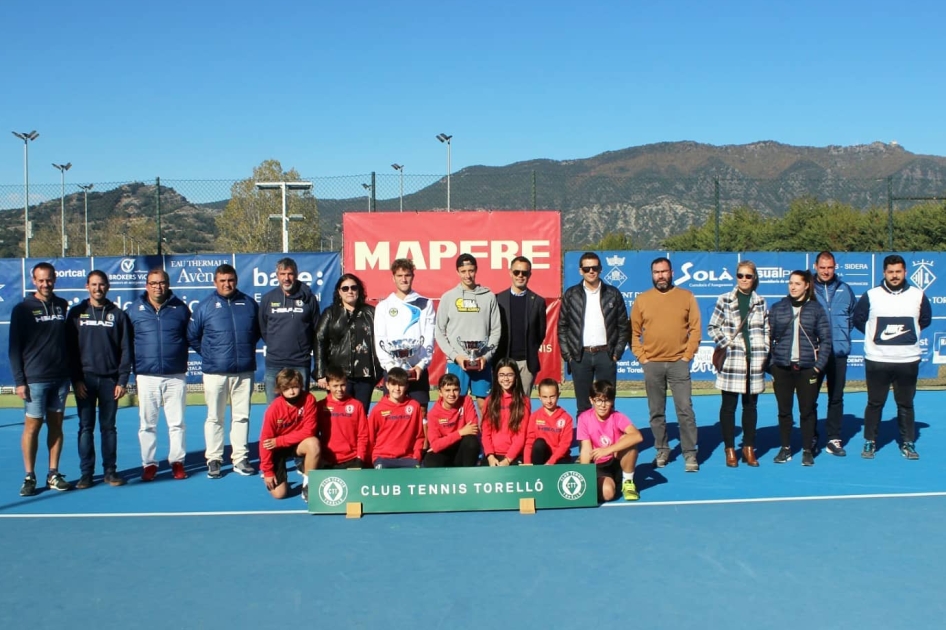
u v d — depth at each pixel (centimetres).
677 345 809
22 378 727
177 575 521
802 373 830
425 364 771
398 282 768
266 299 820
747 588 491
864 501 693
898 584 497
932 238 2603
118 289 1362
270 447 700
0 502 712
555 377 1336
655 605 465
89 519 655
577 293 816
